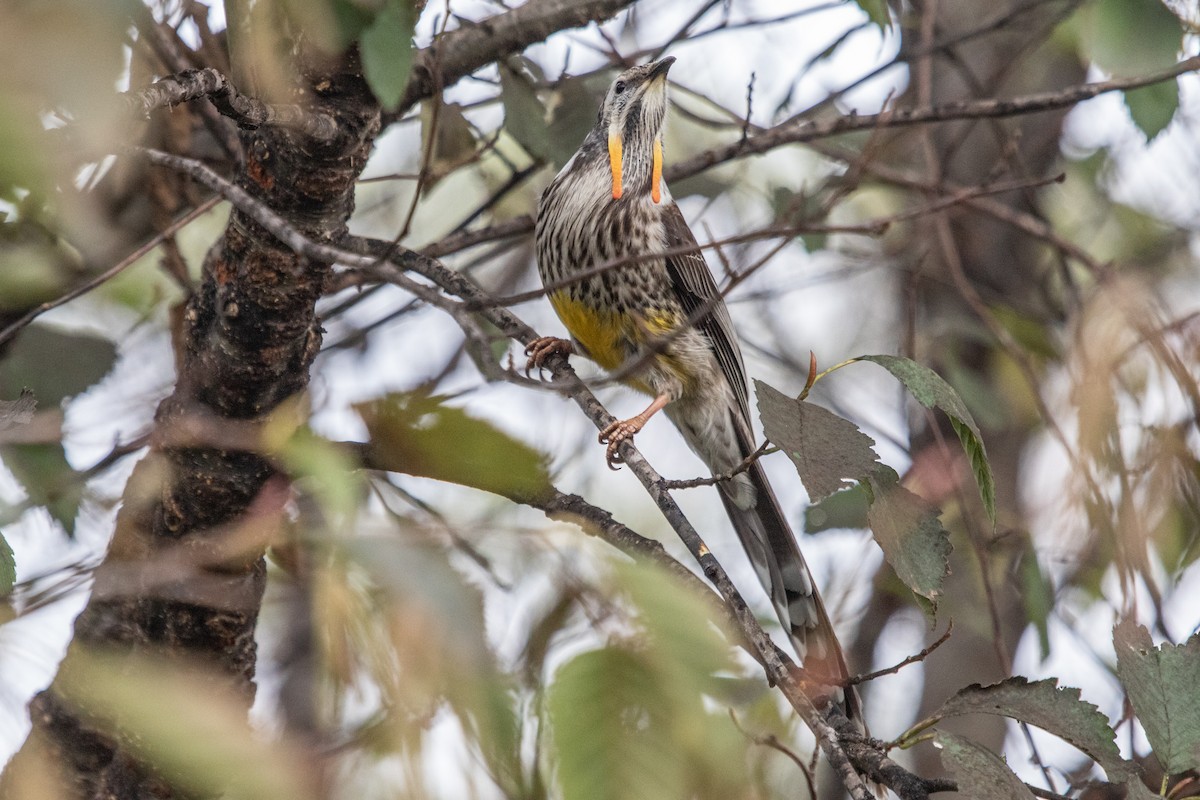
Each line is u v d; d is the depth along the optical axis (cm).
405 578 362
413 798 414
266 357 630
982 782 447
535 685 374
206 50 739
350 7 440
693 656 344
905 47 1170
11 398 730
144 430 688
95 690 317
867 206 1266
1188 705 486
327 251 466
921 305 1223
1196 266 1220
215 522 623
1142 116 804
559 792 329
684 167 968
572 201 951
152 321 898
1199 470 900
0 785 394
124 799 586
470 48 790
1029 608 907
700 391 980
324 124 560
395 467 423
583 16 792
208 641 625
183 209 811
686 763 335
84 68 269
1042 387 1141
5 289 710
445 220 1245
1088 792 648
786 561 917
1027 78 1233
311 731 438
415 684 370
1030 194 1068
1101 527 922
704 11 993
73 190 407
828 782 1016
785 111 1058
